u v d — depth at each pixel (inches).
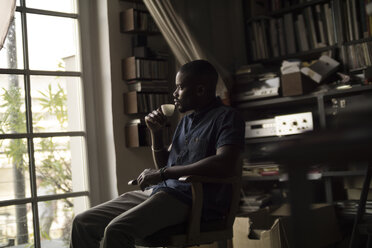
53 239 114.7
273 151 23.3
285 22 143.1
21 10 113.3
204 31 143.3
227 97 127.1
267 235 96.0
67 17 121.6
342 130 20.3
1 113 108.8
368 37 126.2
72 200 118.5
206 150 80.0
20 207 109.7
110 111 121.1
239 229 99.7
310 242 24.0
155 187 84.4
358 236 97.2
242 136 78.1
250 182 140.1
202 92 83.7
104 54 123.0
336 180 131.3
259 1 150.6
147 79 122.2
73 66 122.2
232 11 154.2
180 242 74.9
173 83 131.4
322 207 115.4
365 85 117.4
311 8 138.0
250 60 149.7
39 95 115.2
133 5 128.3
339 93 120.5
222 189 78.9
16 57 112.1
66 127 119.5
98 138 124.0
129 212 74.1
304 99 127.0
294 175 23.7
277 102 129.7
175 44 120.9
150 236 75.6
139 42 125.3
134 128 119.6
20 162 110.7
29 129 112.6
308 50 137.8
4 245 107.0
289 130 124.4
